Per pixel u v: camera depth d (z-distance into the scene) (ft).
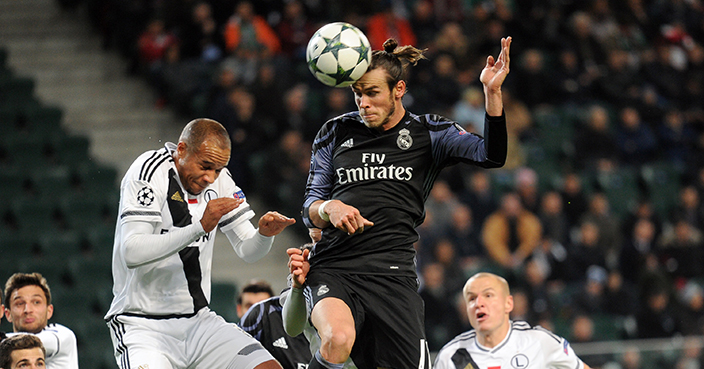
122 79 161.27
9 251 125.39
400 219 46.80
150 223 50.62
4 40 167.12
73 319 117.50
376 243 46.55
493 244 128.26
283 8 160.76
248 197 137.28
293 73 148.36
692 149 166.71
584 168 154.30
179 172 52.44
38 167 140.56
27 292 59.93
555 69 169.17
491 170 146.20
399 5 165.68
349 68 44.70
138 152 148.36
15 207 131.13
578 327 116.37
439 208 128.98
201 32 153.69
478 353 65.26
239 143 137.08
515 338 65.21
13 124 146.20
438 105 149.38
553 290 124.16
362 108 46.06
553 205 134.31
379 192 46.68
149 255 48.83
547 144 155.53
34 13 173.99
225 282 123.34
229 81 140.05
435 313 116.06
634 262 135.95
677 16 192.44
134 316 52.08
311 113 147.23
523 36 169.78
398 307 46.11
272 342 60.75
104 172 139.64
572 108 162.30
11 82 152.05
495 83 43.60
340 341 43.16
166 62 150.92
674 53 182.39
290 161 132.46
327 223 46.42
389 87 46.14
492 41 164.14
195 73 149.79
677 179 158.51
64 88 158.61
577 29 171.94
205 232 48.39
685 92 178.81
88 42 168.96
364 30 152.56
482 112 146.41
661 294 125.39
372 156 46.93
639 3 187.01
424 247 122.93
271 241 52.90
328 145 48.26
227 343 52.11
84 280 123.44
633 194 153.28
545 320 118.21
